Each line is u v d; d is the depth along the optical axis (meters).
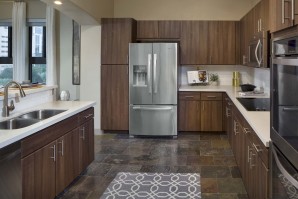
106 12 6.29
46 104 3.92
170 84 5.80
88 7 5.12
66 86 7.04
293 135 1.61
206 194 3.36
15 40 6.92
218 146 5.30
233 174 3.95
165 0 6.68
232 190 3.46
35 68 7.26
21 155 2.35
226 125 5.86
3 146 2.07
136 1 6.73
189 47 6.34
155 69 5.78
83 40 6.09
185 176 3.90
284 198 1.75
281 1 1.85
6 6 7.05
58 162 3.04
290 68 1.66
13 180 2.24
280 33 1.91
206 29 6.29
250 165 2.83
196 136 6.04
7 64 7.29
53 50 6.84
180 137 5.98
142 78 5.91
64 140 3.18
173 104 5.85
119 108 6.09
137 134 5.96
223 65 6.70
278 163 1.81
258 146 2.43
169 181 3.75
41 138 2.67
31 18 7.00
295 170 1.56
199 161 4.50
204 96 6.07
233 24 6.23
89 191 3.46
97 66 6.12
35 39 7.18
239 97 4.63
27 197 2.45
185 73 6.84
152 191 3.46
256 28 4.18
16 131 2.37
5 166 2.14
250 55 4.66
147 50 5.77
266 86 5.12
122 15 6.77
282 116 1.82
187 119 6.14
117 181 3.75
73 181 3.74
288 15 1.70
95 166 4.30
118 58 6.02
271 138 2.08
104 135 6.13
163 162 4.47
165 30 6.34
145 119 5.92
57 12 6.90
